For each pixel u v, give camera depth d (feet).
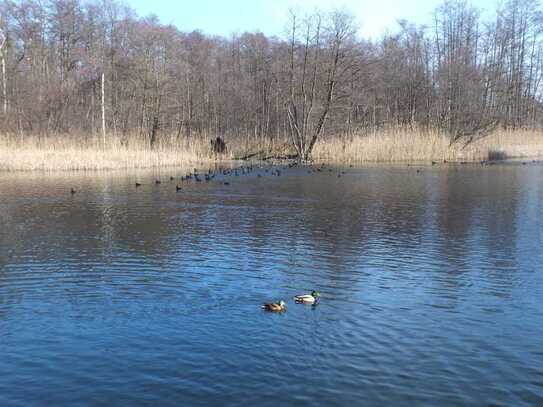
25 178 110.32
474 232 56.80
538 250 49.32
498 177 109.29
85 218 66.18
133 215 68.23
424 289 38.50
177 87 196.85
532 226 59.62
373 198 81.61
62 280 41.24
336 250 49.70
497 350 28.50
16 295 37.86
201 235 56.34
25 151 131.95
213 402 23.47
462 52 231.91
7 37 195.52
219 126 219.20
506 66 241.35
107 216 67.51
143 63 170.40
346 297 36.86
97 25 210.59
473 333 30.71
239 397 23.85
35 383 25.27
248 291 38.29
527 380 25.34
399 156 159.74
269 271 43.16
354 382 25.09
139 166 140.56
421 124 193.57
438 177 110.52
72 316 33.73
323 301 36.01
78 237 55.77
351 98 184.96
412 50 231.71
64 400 23.77
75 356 28.07
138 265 45.24
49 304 35.94
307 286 39.34
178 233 57.36
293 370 26.30
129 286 39.65
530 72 246.06
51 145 142.92
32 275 42.57
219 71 234.38
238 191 91.30
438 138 165.27
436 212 68.90
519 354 28.04
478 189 90.63
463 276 41.65
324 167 138.00
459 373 26.00
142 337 30.35
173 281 40.73
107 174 120.37
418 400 23.59
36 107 173.78
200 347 28.94
